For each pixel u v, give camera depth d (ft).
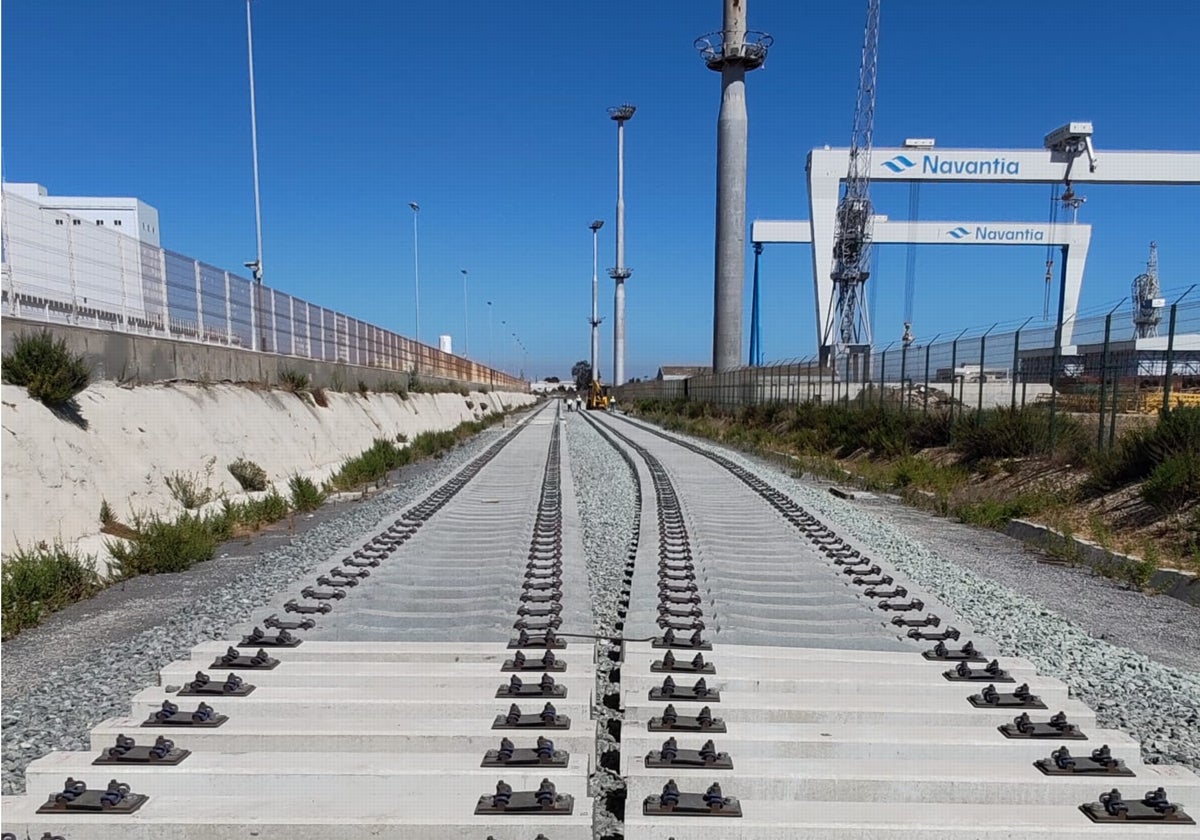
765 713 13.07
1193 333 40.09
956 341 68.39
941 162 164.45
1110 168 159.43
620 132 248.73
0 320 34.24
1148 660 18.35
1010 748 12.00
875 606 19.94
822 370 102.27
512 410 241.76
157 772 11.00
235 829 9.93
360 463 57.62
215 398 51.37
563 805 10.30
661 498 37.88
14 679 17.20
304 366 73.56
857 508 45.03
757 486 43.65
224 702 13.04
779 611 19.40
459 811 10.27
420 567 23.50
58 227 45.29
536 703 13.04
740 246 150.00
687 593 20.72
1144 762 12.89
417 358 141.69
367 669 14.40
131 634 20.65
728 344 152.56
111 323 50.44
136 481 37.11
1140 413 49.93
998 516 40.11
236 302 69.05
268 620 16.90
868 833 9.79
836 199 170.09
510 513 34.27
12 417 31.35
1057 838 9.85
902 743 12.03
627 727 12.54
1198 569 26.86
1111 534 34.30
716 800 10.32
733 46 143.43
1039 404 56.75
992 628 19.40
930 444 65.92
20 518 28.81
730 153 147.43
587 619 18.35
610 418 169.07
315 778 10.85
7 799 10.73
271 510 40.32
